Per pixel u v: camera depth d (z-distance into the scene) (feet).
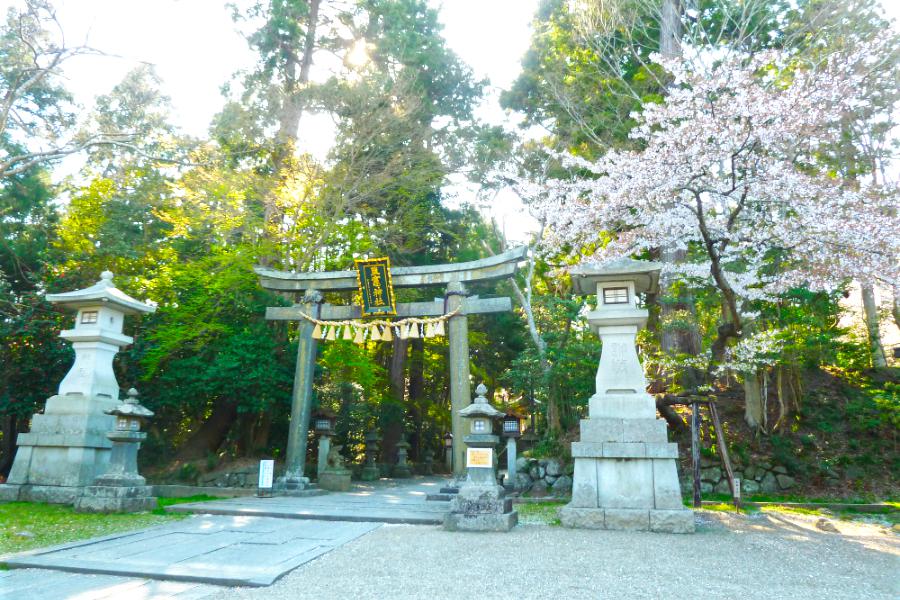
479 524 26.03
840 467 42.52
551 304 49.03
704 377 48.34
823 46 48.78
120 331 39.52
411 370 86.53
